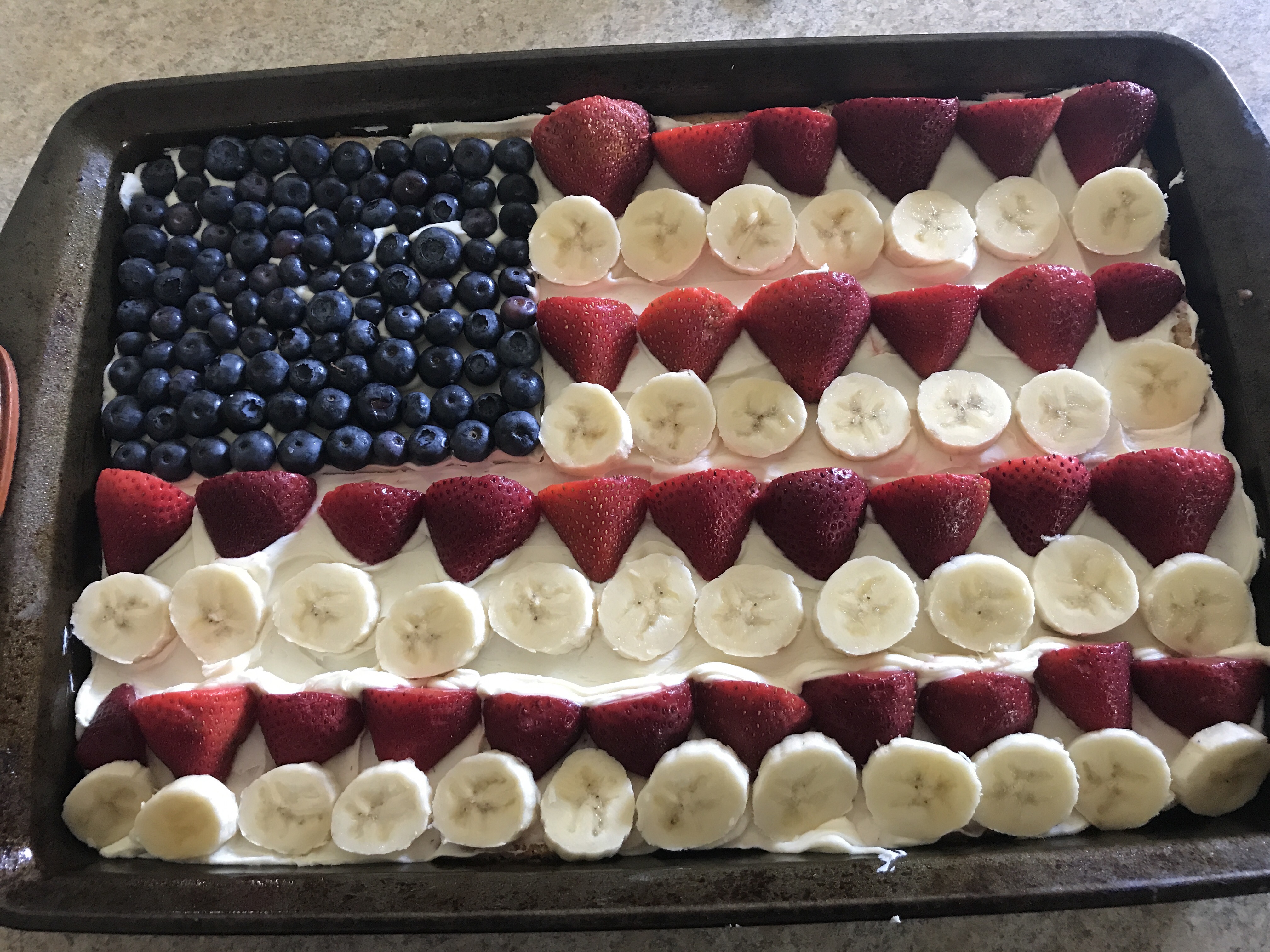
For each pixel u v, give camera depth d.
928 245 0.36
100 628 0.33
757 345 0.35
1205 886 0.28
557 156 0.36
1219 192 0.36
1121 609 0.32
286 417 0.34
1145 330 0.36
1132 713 0.32
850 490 0.32
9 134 0.41
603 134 0.36
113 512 0.33
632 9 0.43
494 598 0.33
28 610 0.32
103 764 0.32
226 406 0.34
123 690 0.32
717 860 0.30
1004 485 0.33
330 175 0.37
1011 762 0.31
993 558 0.32
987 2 0.42
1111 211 0.36
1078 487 0.33
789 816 0.31
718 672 0.31
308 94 0.37
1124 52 0.37
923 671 0.31
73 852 0.31
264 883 0.29
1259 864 0.29
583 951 0.33
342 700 0.32
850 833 0.31
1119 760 0.31
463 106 0.37
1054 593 0.33
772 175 0.37
